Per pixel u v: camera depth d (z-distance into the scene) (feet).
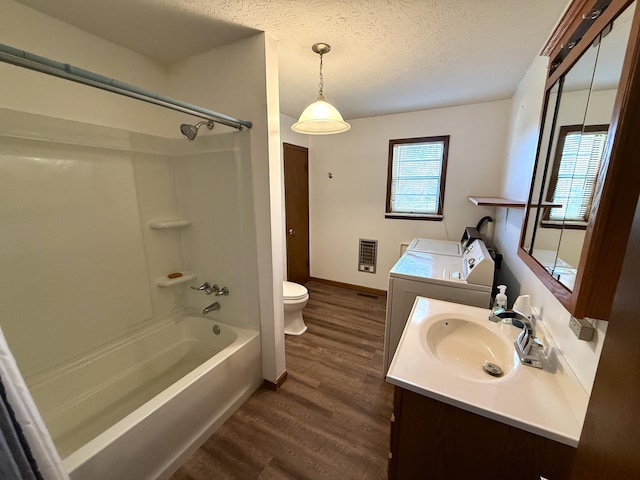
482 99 8.54
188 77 5.72
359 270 12.16
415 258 7.43
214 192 6.03
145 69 5.61
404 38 4.92
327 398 5.89
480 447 2.78
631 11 1.92
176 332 6.65
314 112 4.83
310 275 13.41
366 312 10.11
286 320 8.57
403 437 3.16
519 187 6.37
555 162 3.34
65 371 4.79
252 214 5.63
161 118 6.10
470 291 5.57
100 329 5.32
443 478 3.05
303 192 12.08
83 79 3.10
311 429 5.12
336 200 12.07
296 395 5.98
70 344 4.89
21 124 4.10
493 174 9.14
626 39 1.96
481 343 4.16
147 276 6.12
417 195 10.59
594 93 2.46
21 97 4.10
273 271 5.66
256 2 3.93
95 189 5.08
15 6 3.95
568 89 3.12
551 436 2.37
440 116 9.53
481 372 3.63
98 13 4.21
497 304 4.26
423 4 3.99
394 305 6.29
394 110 9.76
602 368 1.81
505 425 2.59
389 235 11.27
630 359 1.52
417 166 10.37
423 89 7.57
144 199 5.93
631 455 1.43
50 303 4.59
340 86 7.29
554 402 2.66
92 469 3.30
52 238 4.56
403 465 3.25
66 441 4.53
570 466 2.38
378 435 4.99
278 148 5.37
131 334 5.89
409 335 3.83
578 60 2.85
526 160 5.88
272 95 5.03
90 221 5.04
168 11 4.15
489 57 5.65
